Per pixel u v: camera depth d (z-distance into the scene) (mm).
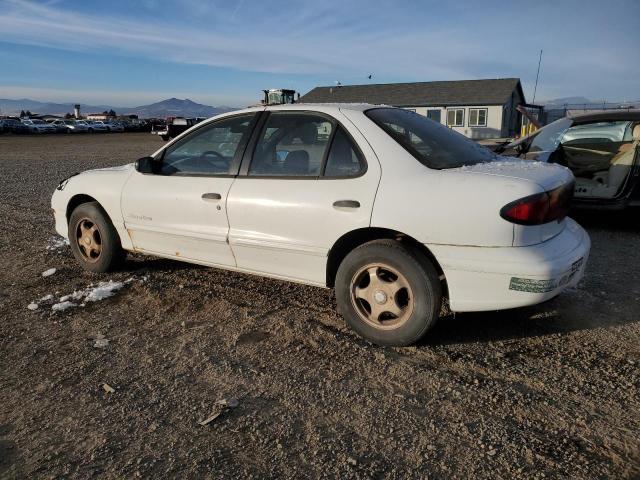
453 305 3248
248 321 3908
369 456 2400
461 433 2553
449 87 42875
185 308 4184
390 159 3393
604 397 2840
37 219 7984
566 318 3859
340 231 3449
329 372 3150
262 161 3902
